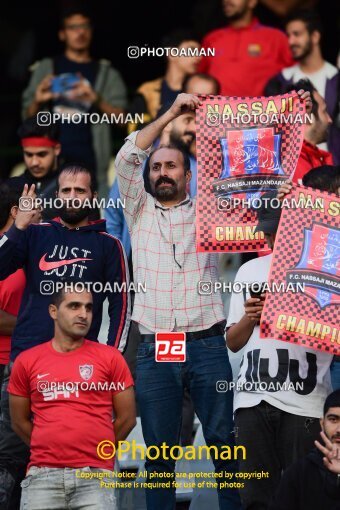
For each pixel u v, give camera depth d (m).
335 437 18.17
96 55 34.81
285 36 28.42
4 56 35.47
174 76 26.88
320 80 27.03
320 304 18.56
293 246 18.67
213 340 19.39
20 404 18.95
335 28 32.75
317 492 18.09
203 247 19.22
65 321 18.70
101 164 28.73
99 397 18.77
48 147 22.67
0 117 34.78
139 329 19.59
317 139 22.41
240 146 19.23
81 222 19.91
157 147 21.83
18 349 19.67
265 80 28.25
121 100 29.64
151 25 34.94
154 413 19.28
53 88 28.92
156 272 19.50
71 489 18.50
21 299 20.30
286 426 18.91
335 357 20.00
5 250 19.42
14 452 19.92
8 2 36.50
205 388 19.28
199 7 29.98
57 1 35.38
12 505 20.12
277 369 18.97
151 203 19.80
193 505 20.52
